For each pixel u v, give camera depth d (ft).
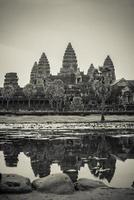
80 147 49.03
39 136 56.85
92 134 59.31
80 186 25.80
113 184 30.22
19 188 24.62
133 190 25.48
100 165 38.52
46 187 24.94
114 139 54.95
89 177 32.91
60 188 24.76
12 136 56.80
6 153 45.03
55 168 36.73
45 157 42.42
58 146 49.80
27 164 38.55
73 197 23.66
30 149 47.65
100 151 46.80
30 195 23.99
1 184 24.84
